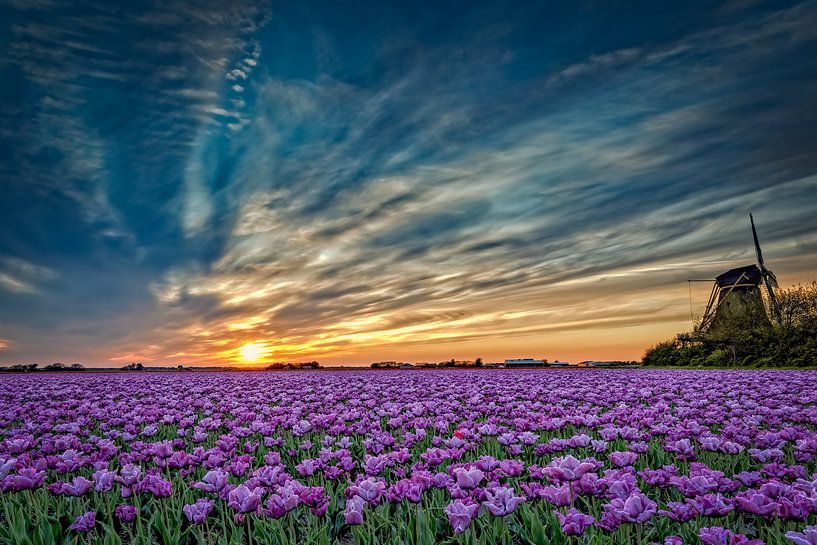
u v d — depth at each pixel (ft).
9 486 19.83
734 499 15.65
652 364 165.78
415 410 40.73
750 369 111.86
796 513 14.44
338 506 21.90
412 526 19.06
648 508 14.39
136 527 21.40
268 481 19.29
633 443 26.53
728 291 175.22
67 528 20.85
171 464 23.93
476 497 17.46
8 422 43.32
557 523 17.42
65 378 103.71
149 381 92.17
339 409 46.24
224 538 18.12
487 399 52.90
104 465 23.77
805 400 44.39
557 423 31.35
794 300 137.69
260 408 48.06
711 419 34.09
